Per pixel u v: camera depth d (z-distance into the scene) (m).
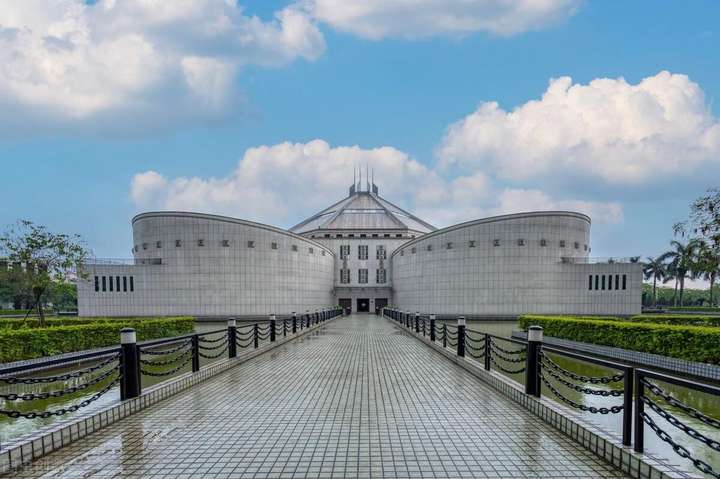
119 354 6.49
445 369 10.29
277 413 6.47
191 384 8.36
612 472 4.40
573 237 38.94
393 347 14.95
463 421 6.07
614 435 4.84
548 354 13.72
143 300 39.50
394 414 6.41
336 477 4.28
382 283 54.41
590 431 4.98
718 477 3.45
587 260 39.09
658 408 4.09
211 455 4.83
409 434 5.52
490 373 8.66
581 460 4.69
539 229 38.03
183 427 5.81
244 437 5.41
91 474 4.35
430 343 14.93
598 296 37.31
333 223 57.47
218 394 7.69
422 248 44.22
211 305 39.53
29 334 11.73
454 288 40.38
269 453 4.89
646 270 62.91
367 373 9.76
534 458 4.75
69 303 61.19
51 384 9.72
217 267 39.75
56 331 12.59
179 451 4.95
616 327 12.69
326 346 15.26
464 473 4.37
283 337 16.73
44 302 43.44
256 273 40.97
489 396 7.52
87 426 5.51
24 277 18.19
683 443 5.36
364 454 4.86
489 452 4.92
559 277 37.88
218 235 39.94
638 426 4.34
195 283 39.50
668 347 10.67
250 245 40.78
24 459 4.60
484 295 38.88
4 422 6.62
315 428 5.76
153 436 5.45
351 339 17.92
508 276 38.16
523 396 6.84
